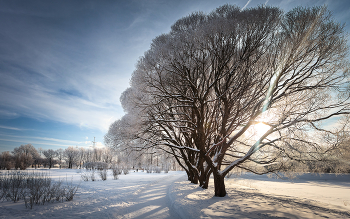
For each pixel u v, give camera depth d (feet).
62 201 27.09
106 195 33.37
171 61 30.83
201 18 31.89
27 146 281.33
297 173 30.68
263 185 76.28
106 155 248.73
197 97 34.27
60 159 276.62
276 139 28.48
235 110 37.35
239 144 46.16
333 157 26.68
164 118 45.06
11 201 26.11
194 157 55.31
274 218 17.31
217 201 25.86
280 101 31.55
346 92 25.94
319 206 24.12
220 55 30.19
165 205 26.99
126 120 41.91
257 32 28.63
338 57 25.34
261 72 30.40
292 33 26.04
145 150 50.31
